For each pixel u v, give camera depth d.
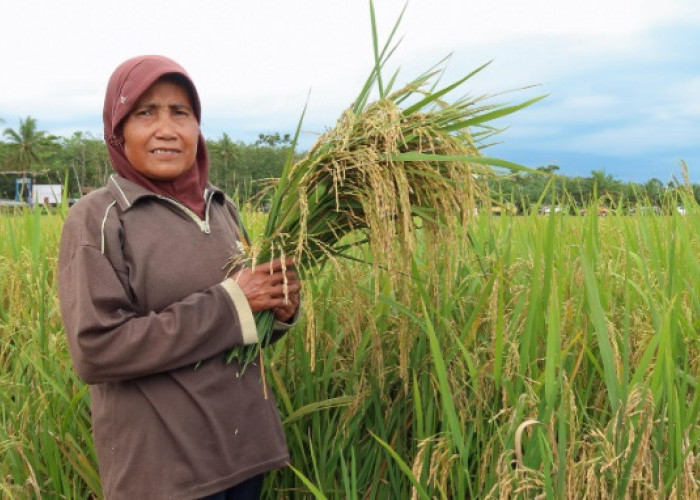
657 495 1.92
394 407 2.89
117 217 2.21
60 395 3.18
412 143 2.26
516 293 2.82
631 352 2.71
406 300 2.62
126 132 2.28
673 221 3.66
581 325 2.82
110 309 2.08
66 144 74.69
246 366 2.36
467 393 2.71
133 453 2.17
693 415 2.23
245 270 2.27
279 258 2.34
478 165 2.33
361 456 2.89
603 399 2.61
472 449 2.55
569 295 3.03
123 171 2.37
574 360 2.71
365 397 2.87
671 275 2.89
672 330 2.49
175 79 2.30
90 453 2.96
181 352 2.09
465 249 3.22
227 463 2.24
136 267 2.19
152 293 2.21
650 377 2.21
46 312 3.68
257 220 4.43
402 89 2.32
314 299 3.19
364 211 2.25
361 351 2.94
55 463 2.85
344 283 2.62
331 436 2.94
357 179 2.23
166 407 2.17
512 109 2.20
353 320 2.75
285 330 2.54
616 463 1.98
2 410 3.22
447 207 2.18
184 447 2.16
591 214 3.32
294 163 2.33
